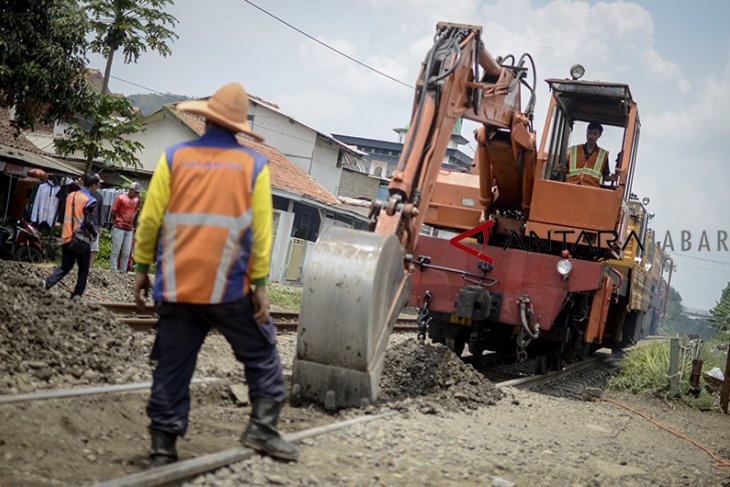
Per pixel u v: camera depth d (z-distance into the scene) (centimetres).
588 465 623
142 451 452
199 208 416
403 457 532
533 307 1028
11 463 381
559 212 1077
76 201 1052
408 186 752
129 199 1606
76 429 468
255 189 425
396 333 1669
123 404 547
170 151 426
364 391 645
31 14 1750
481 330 1172
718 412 1157
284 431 559
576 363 1442
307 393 655
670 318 7081
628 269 1539
